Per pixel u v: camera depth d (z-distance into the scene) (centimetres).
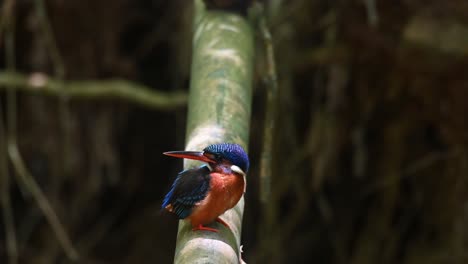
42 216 1267
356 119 1144
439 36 1006
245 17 745
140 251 1369
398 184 1219
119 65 1210
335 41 1092
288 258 1318
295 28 1112
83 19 1156
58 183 1221
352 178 1243
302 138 1211
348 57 1093
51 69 1158
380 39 1052
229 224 497
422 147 1173
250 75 647
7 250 1282
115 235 1369
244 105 595
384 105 1139
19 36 1153
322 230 1317
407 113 1130
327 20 1080
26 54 1166
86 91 1079
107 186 1317
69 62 1166
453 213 1173
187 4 1146
